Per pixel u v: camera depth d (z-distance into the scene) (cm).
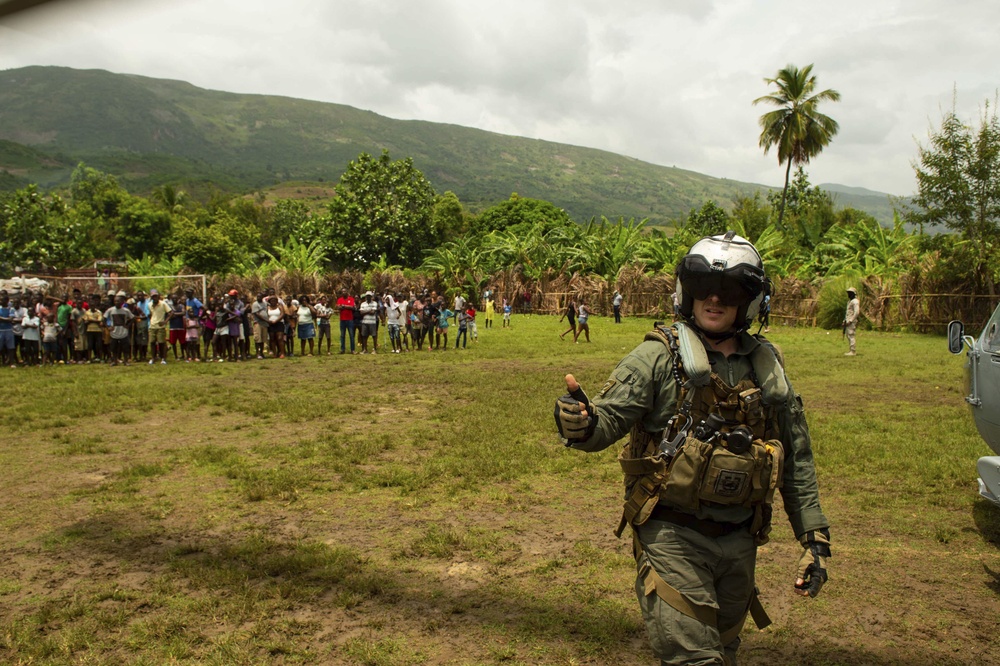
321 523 550
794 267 3847
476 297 4384
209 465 724
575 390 245
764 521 259
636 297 3784
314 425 934
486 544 501
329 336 1945
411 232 6128
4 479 677
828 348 2075
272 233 10581
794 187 5466
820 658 361
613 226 4381
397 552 486
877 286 2878
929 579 455
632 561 472
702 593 246
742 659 360
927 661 358
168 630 379
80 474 695
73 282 3039
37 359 1712
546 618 394
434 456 754
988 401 510
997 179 2514
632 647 367
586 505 595
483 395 1160
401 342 2252
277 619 394
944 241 2633
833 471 703
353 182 6069
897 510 590
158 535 523
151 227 8444
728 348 268
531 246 4481
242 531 532
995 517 572
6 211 4384
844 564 479
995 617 405
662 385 258
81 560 477
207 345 1789
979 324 2575
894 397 1166
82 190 10781
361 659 353
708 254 262
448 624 389
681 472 247
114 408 1060
